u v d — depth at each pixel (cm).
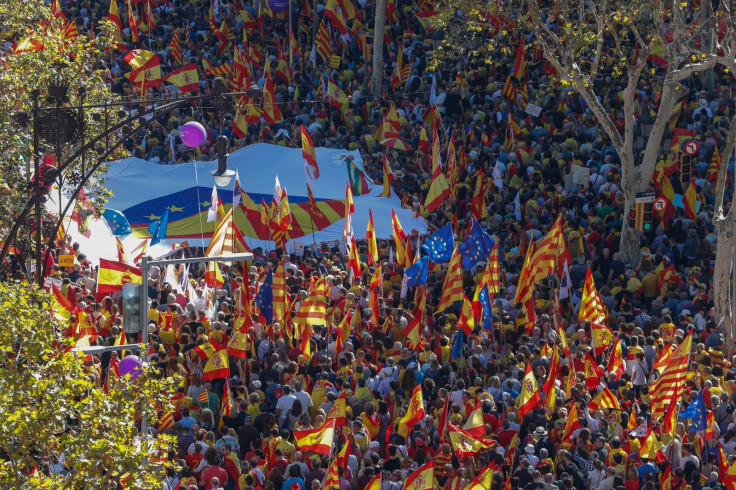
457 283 5356
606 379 5003
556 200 7594
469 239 5838
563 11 7094
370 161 8719
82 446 3225
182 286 6169
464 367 5188
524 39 9506
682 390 4369
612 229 7256
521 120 8806
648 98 8750
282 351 5031
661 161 7888
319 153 8681
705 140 8119
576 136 8531
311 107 9706
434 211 7781
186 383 4994
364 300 5900
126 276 5650
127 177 8362
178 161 9062
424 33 10750
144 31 11450
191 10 11700
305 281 6303
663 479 4034
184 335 5150
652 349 5244
